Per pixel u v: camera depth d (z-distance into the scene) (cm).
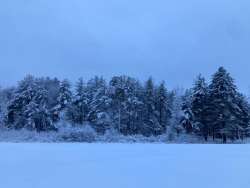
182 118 5444
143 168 1149
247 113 6297
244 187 773
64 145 2798
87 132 4284
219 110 5175
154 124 6469
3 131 4597
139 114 6347
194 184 818
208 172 1046
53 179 896
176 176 959
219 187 778
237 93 5412
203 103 5391
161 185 809
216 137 5406
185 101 5578
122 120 6212
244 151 2103
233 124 5156
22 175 974
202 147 2670
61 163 1308
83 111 6556
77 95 6675
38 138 4116
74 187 776
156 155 1727
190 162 1357
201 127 5344
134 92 6531
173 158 1552
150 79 6806
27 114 5734
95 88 6894
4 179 892
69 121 5916
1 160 1417
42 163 1304
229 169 1127
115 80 6812
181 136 5222
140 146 2756
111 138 4391
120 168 1156
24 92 6138
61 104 6378
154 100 6731
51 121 5619
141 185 805
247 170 1095
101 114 5847
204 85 5450
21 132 4416
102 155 1705
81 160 1430
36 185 799
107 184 820
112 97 6275
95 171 1070
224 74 5319
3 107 6638
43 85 6456
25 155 1664
